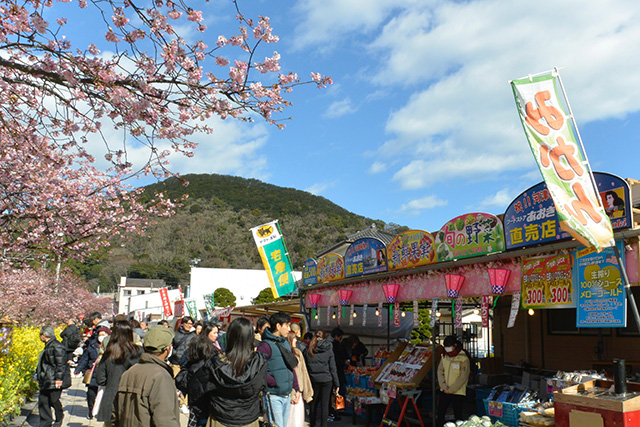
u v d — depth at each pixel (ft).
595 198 14.75
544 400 21.20
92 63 15.43
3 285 50.90
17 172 25.07
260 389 13.28
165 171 21.31
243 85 16.76
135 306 180.24
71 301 100.73
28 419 30.40
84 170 32.81
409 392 24.57
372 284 30.22
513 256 19.71
